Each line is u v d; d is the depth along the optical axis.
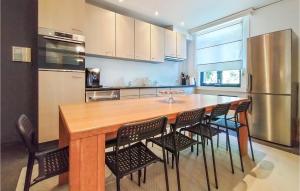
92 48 3.06
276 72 2.78
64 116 1.26
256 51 3.01
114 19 3.35
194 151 2.49
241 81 3.95
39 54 2.37
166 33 4.36
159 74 4.76
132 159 1.31
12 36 2.55
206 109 1.71
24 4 2.61
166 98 2.46
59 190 1.61
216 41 4.43
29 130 1.20
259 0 3.22
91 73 3.14
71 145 0.95
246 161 2.23
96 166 1.03
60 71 2.54
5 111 2.55
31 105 2.72
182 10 3.63
